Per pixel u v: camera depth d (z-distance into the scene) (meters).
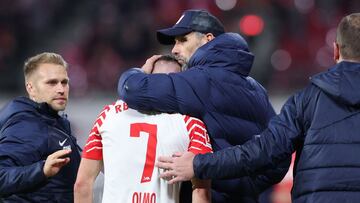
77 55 41.50
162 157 12.85
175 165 12.76
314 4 41.62
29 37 43.34
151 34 41.28
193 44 14.50
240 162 12.57
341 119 12.27
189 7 42.28
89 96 34.88
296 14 40.69
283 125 12.61
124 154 13.13
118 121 13.26
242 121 13.99
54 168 13.55
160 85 13.20
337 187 12.06
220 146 13.68
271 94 34.88
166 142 13.05
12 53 41.69
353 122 12.23
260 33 39.09
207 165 12.65
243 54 14.06
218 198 13.80
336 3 42.25
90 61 40.94
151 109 13.23
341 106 12.34
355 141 12.12
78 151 15.07
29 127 14.25
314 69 38.09
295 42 40.00
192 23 14.48
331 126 12.29
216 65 13.91
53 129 14.55
